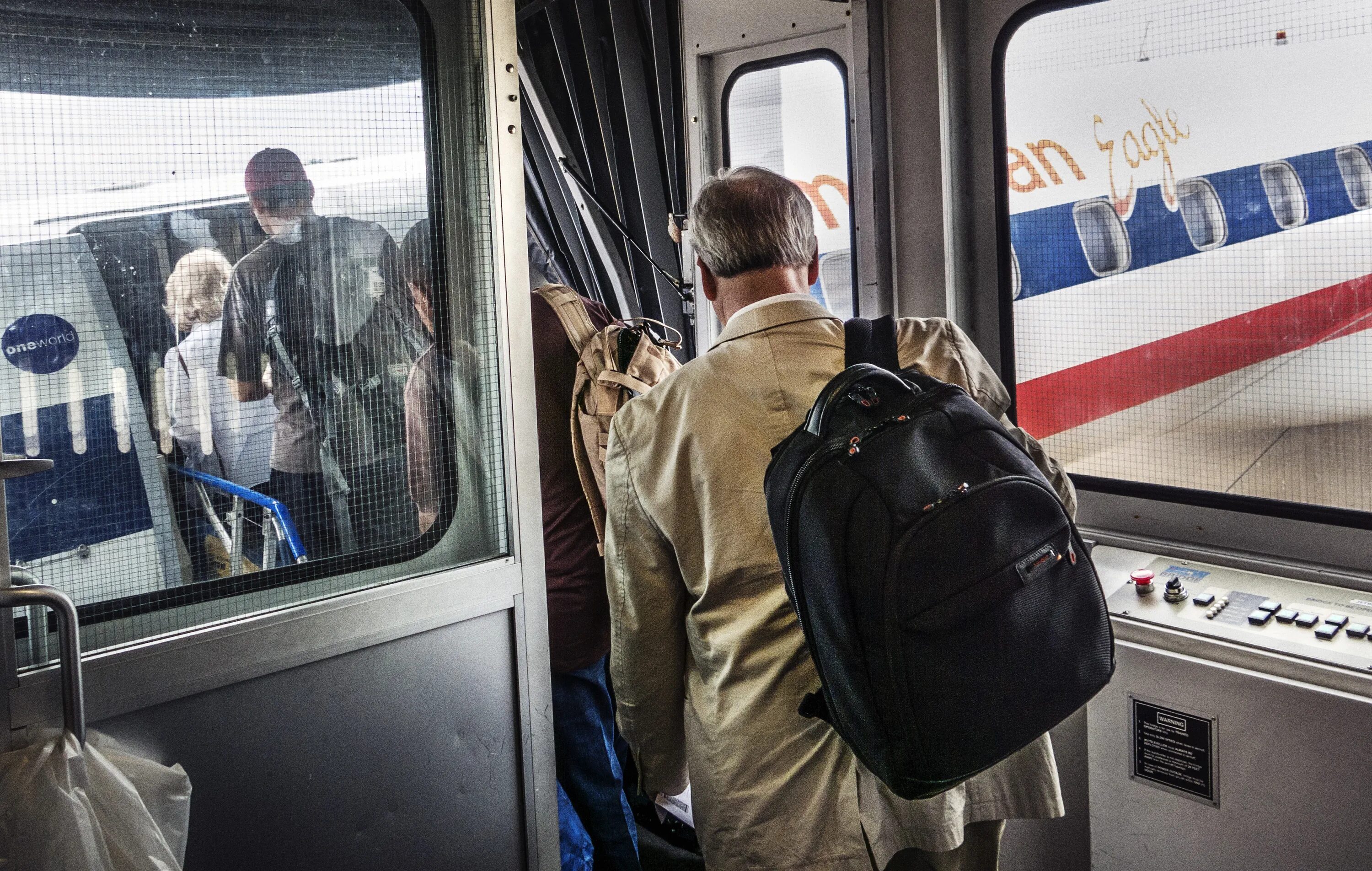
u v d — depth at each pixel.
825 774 1.33
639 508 1.45
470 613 1.70
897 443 1.15
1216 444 2.03
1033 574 1.12
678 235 2.71
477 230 1.69
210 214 1.43
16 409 1.31
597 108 2.61
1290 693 1.65
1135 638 1.85
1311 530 1.93
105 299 1.36
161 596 1.42
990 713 1.11
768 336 1.41
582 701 2.12
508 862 1.80
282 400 1.51
